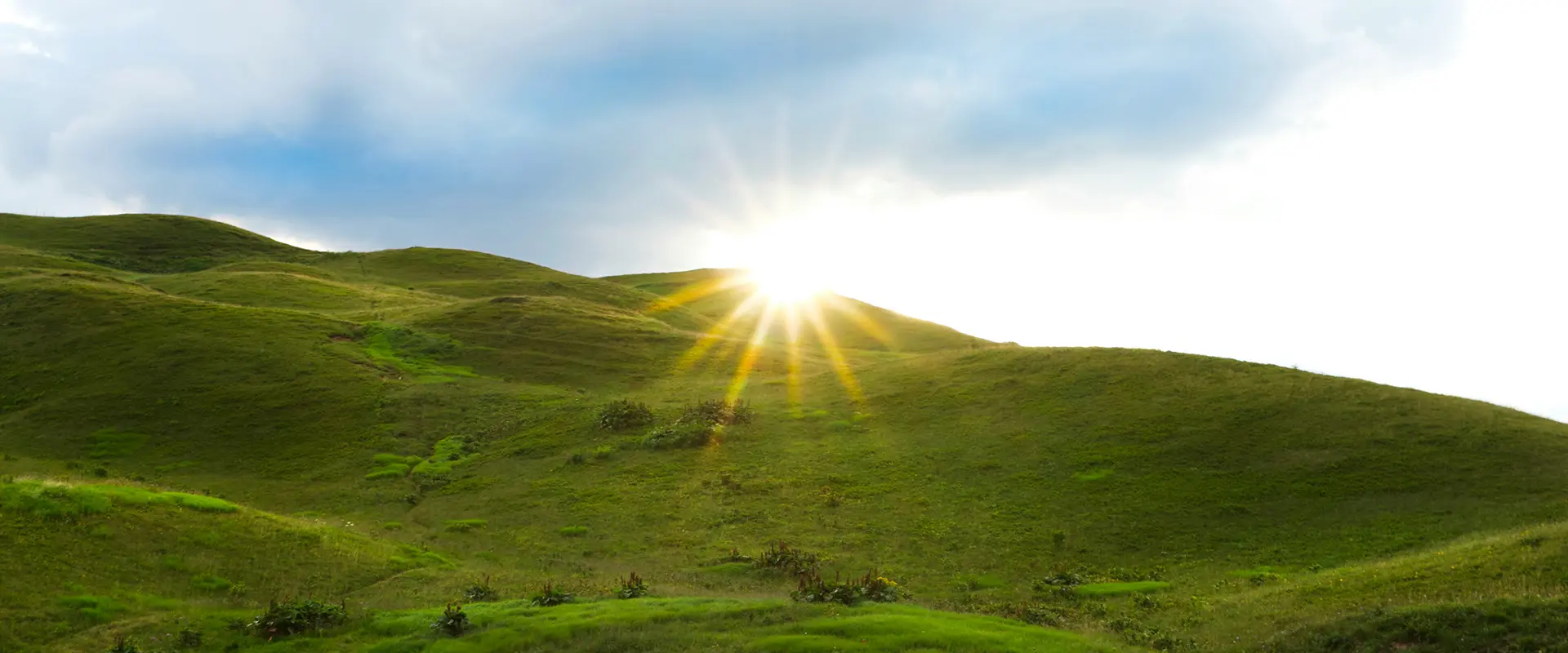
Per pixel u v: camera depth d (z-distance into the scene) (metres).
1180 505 39.25
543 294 128.62
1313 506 37.78
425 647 22.47
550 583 30.72
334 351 72.81
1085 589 31.59
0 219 162.38
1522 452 39.91
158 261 150.12
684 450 51.91
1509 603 20.27
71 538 28.50
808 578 31.02
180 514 32.56
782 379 72.88
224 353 68.12
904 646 20.91
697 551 37.28
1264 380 53.19
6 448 51.62
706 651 21.02
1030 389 58.31
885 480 45.62
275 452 53.88
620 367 76.81
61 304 75.12
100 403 58.75
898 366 71.75
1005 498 42.00
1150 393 53.78
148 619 24.61
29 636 22.64
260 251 168.00
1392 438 43.06
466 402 64.56
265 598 28.08
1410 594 23.95
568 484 47.56
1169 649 23.64
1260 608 26.14
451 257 157.25
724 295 159.88
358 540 35.56
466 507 45.22
